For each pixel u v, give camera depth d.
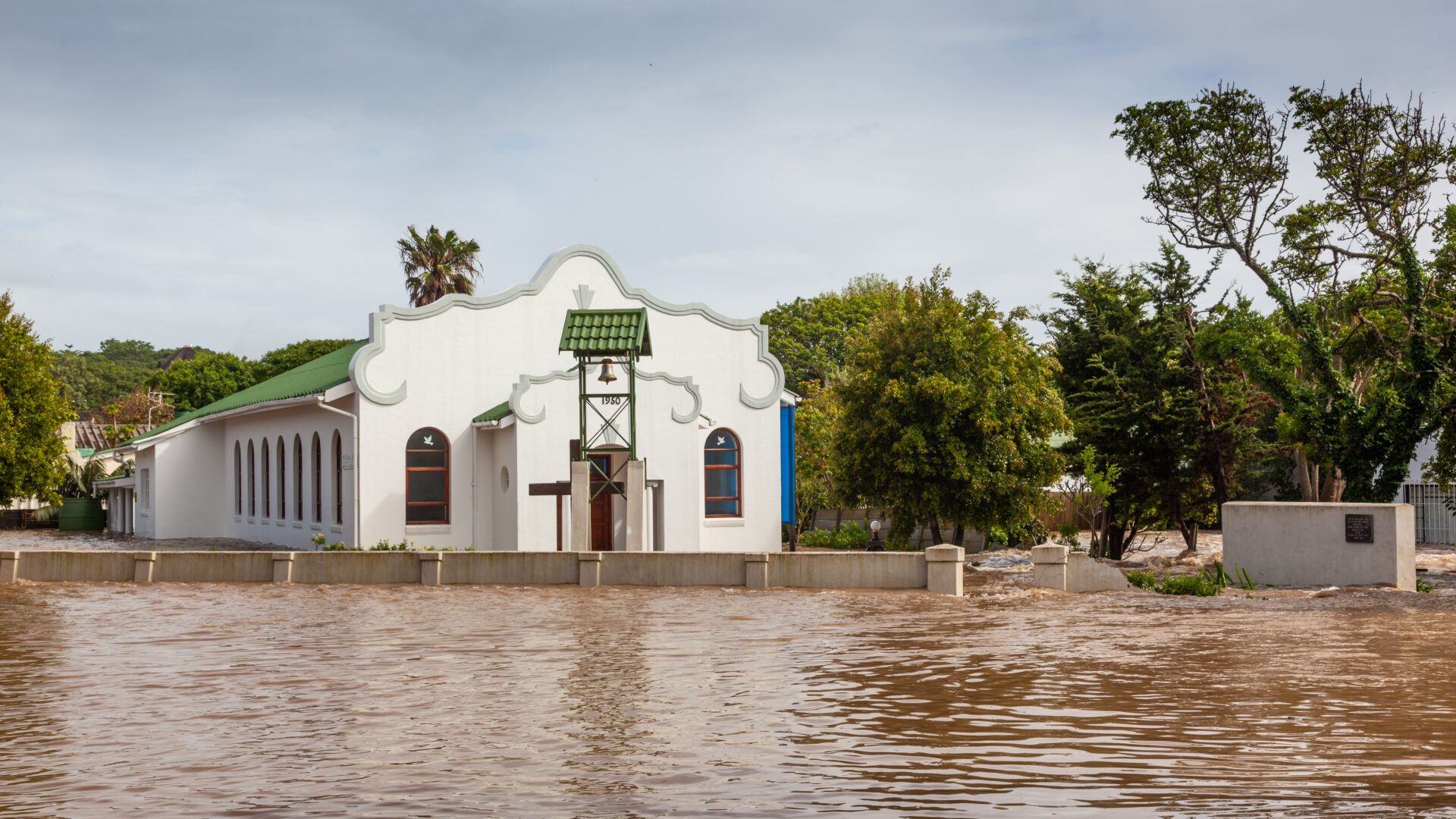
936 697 10.91
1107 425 33.09
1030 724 9.66
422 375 30.80
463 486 31.19
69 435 68.00
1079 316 36.12
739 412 33.44
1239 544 23.52
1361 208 31.25
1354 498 28.81
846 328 73.38
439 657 13.49
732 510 33.34
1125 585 21.75
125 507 49.72
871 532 37.41
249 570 22.69
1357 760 8.31
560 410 29.72
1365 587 21.75
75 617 17.50
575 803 7.28
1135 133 32.44
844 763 8.32
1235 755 8.48
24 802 7.41
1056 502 31.86
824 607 18.61
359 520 29.91
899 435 29.77
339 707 10.54
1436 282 30.34
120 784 7.84
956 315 30.28
